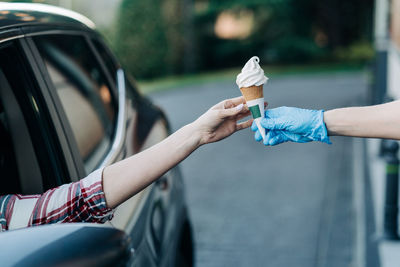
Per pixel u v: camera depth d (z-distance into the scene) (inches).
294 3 1152.8
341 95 538.3
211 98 567.8
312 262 154.6
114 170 60.9
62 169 68.4
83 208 59.6
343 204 202.1
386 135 64.1
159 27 865.5
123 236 43.8
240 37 1160.8
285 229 179.8
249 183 235.0
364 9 1199.6
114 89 100.5
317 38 1244.5
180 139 61.6
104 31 797.9
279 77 827.4
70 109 82.4
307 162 268.8
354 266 150.8
